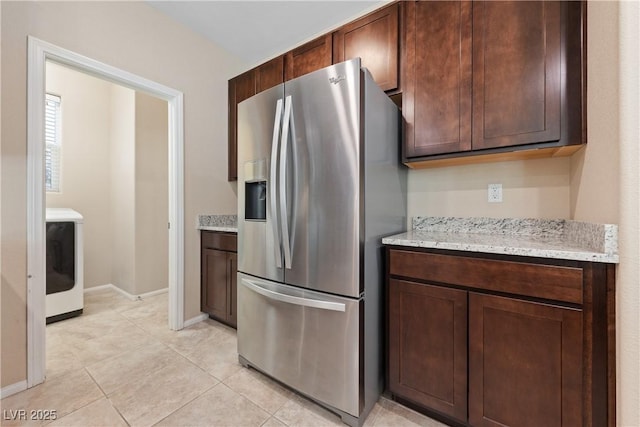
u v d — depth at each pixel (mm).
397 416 1384
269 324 1620
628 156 889
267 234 1621
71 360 1863
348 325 1315
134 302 3066
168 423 1330
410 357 1361
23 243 1553
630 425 879
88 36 1843
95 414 1378
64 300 2576
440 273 1274
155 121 3352
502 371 1132
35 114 1592
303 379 1465
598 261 945
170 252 2406
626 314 895
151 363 1840
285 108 1505
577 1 1194
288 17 2283
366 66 1851
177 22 2354
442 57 1528
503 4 1355
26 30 1576
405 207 1961
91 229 3422
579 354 988
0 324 1483
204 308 2541
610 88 985
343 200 1321
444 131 1525
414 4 1629
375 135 1432
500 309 1132
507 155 1490
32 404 1438
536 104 1278
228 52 2787
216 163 2688
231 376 1708
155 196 3350
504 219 1685
